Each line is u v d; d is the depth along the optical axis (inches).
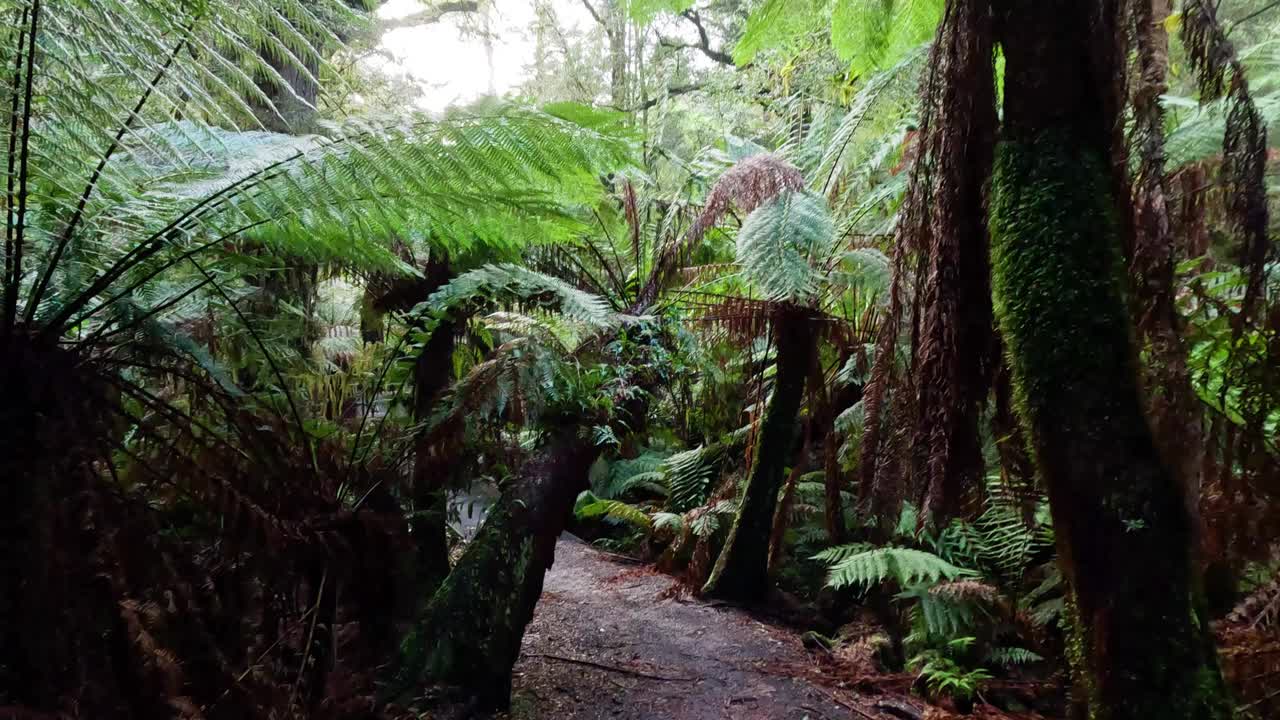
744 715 108.0
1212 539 72.5
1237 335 65.6
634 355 122.1
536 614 146.9
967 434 65.3
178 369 70.0
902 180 122.5
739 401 209.6
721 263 156.8
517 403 98.5
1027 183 53.3
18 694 47.1
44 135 54.2
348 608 82.7
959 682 117.4
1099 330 47.9
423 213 77.2
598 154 73.5
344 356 137.4
